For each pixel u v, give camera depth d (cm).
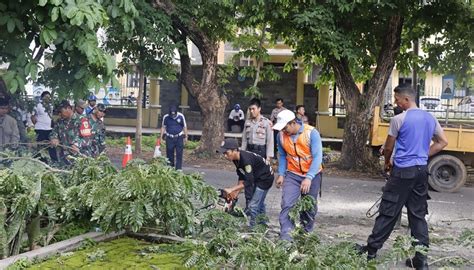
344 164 1616
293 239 493
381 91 1595
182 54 1716
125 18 691
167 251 514
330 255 462
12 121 984
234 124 2461
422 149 658
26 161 584
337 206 1101
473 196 1273
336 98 2511
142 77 1864
